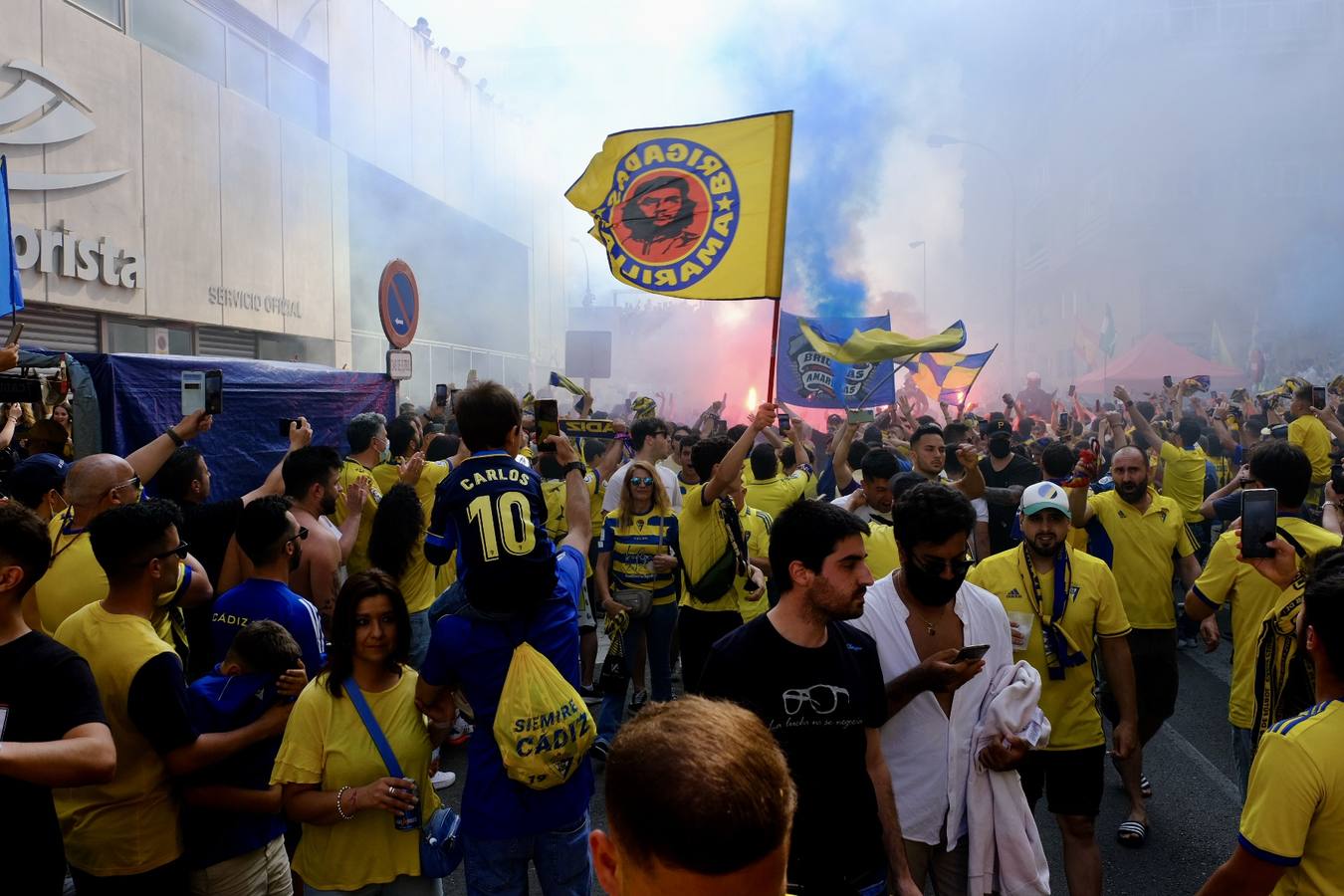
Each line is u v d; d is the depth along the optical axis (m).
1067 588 4.06
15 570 2.59
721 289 4.43
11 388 5.47
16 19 12.89
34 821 2.58
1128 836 5.05
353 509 5.76
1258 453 4.38
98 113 14.42
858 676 2.87
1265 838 2.24
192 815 3.31
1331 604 2.30
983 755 3.20
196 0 17.30
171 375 8.07
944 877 3.33
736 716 1.34
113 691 3.09
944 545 3.15
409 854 3.29
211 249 17.31
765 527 6.61
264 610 3.80
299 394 9.59
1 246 5.00
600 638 9.05
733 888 1.23
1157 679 5.43
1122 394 9.09
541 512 3.24
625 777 1.27
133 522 3.14
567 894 3.27
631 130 4.53
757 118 4.39
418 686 3.28
